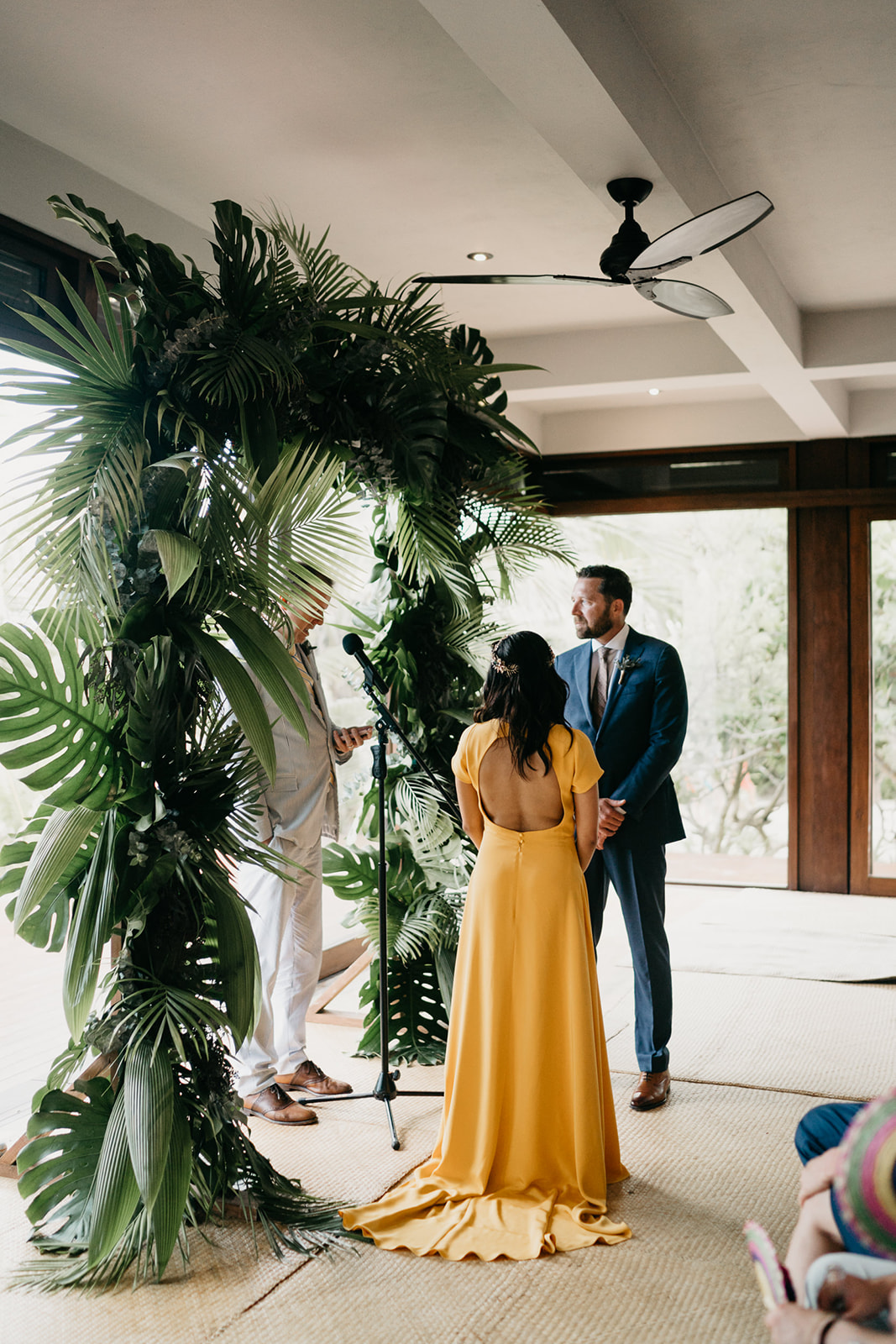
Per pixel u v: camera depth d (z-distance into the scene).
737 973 4.77
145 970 2.46
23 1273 2.32
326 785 3.43
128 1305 2.21
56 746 2.35
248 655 2.39
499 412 3.39
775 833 6.83
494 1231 2.46
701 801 6.97
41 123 3.25
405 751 3.55
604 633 3.42
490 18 2.31
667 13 2.75
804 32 2.83
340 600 3.13
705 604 6.95
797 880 6.76
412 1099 3.36
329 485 2.59
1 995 4.18
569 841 2.72
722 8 2.73
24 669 2.31
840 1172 1.22
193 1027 2.35
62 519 2.37
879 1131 1.18
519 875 2.66
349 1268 2.35
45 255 3.38
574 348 5.57
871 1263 1.31
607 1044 3.86
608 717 3.37
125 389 2.43
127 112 3.20
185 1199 2.29
